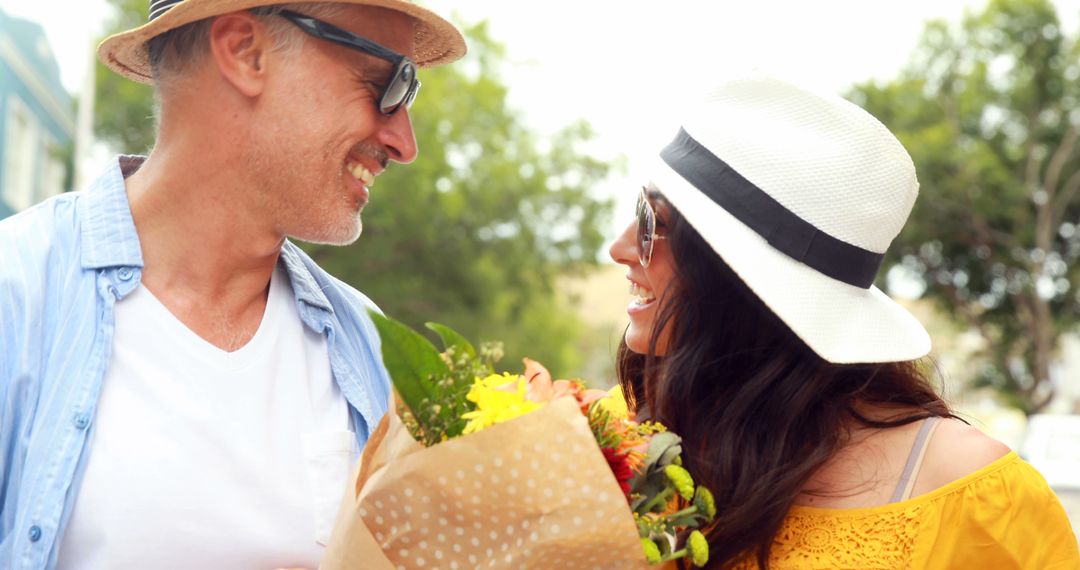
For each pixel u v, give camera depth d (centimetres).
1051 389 2397
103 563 236
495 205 2033
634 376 266
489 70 2141
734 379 237
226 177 256
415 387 207
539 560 197
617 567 198
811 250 232
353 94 261
